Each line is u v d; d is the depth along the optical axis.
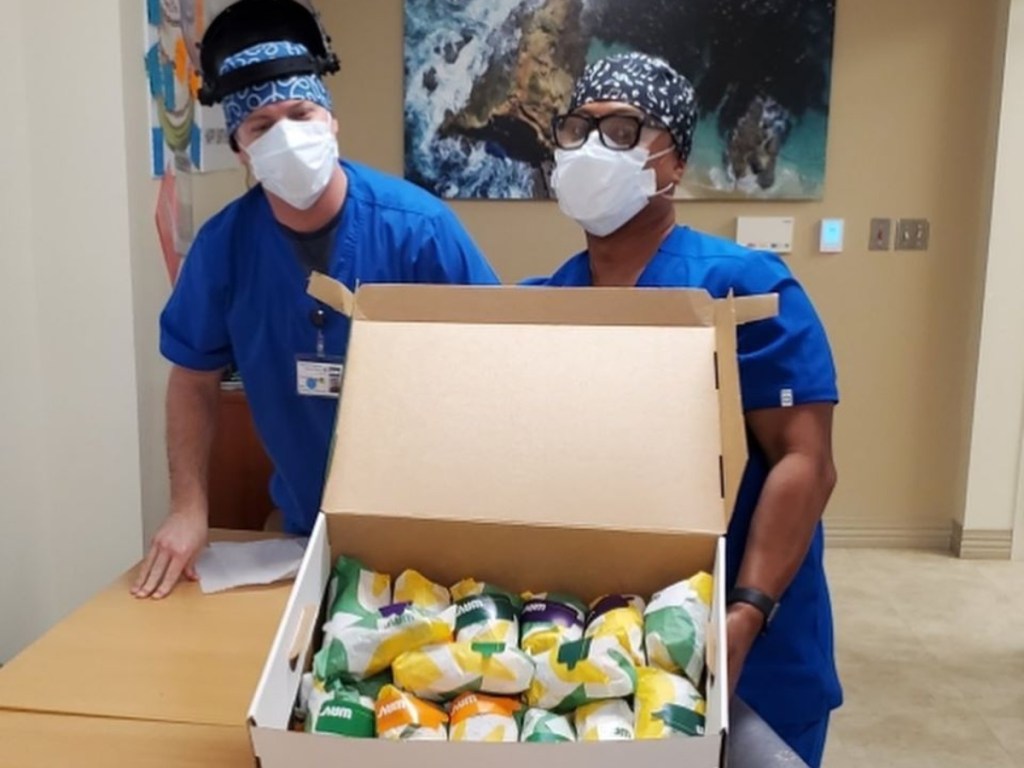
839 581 3.51
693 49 3.50
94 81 2.07
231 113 1.45
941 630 3.13
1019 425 3.63
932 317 3.70
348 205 1.58
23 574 2.16
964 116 3.57
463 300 1.14
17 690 1.14
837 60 3.54
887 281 3.68
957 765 2.43
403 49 3.55
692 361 1.09
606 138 1.33
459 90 3.55
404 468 1.07
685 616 0.94
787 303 1.27
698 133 3.55
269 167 1.44
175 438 1.60
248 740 1.03
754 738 1.11
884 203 3.63
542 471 1.06
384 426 1.09
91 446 2.21
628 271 1.42
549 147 3.58
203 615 1.33
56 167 2.11
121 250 2.13
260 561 1.49
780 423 1.25
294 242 1.55
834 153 3.60
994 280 3.54
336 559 1.06
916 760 2.45
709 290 1.29
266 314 1.59
